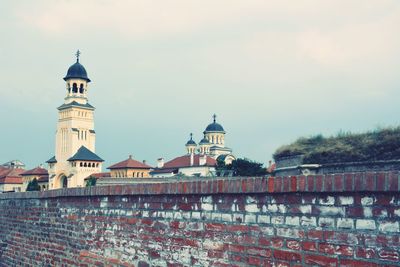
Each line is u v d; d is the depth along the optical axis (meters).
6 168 102.75
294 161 22.59
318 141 22.77
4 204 10.47
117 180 32.81
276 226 4.20
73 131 86.69
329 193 3.75
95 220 7.05
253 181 4.43
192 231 5.18
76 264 7.44
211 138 110.06
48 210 8.49
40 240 8.68
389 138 18.97
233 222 4.67
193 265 5.13
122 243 6.38
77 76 90.56
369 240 3.41
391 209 3.29
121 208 6.47
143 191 5.97
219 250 4.80
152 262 5.78
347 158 19.83
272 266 4.19
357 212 3.52
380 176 3.33
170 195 5.58
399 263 3.20
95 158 84.44
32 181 82.38
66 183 85.25
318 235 3.80
